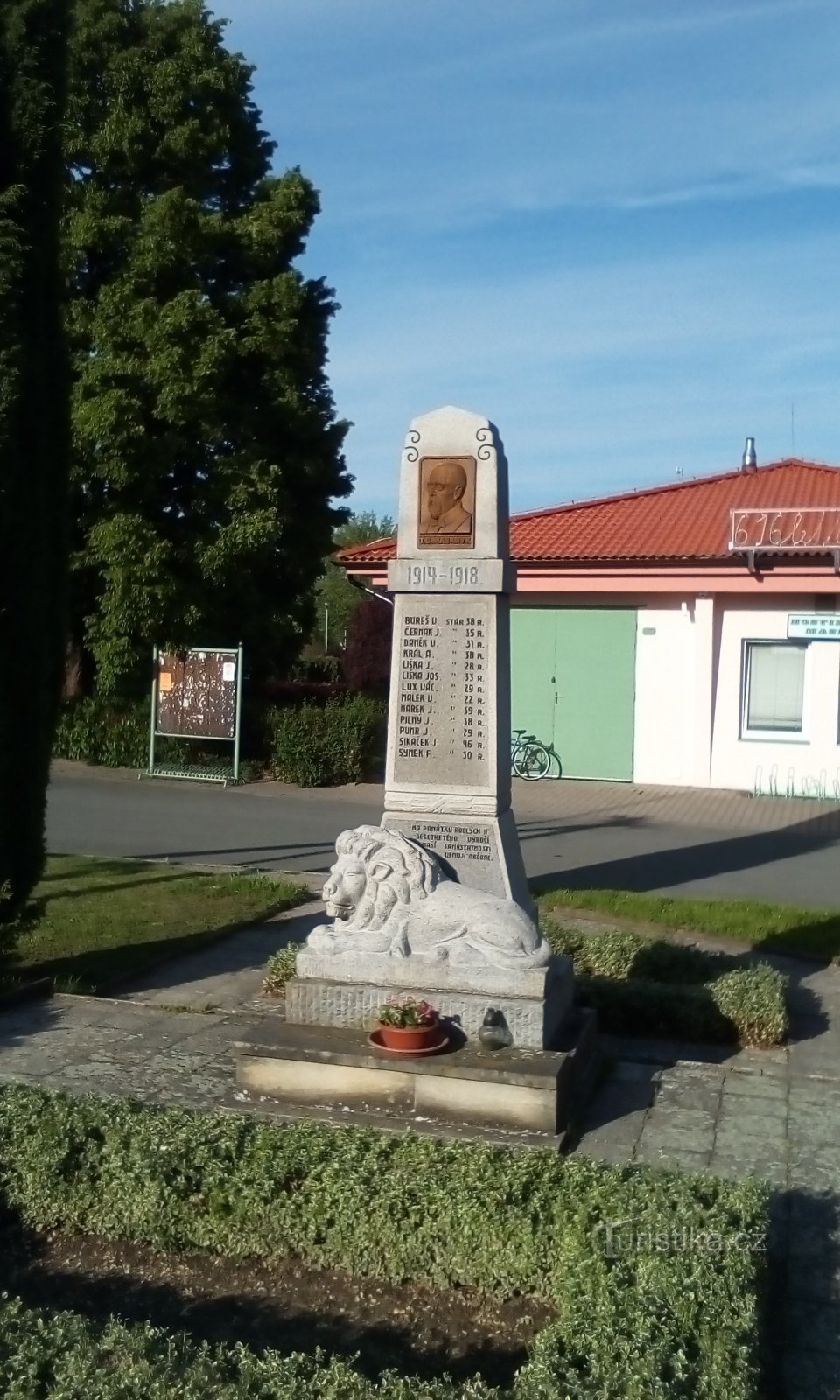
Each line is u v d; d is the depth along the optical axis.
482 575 6.75
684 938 10.18
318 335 23.97
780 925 10.39
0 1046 7.07
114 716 22.36
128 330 21.05
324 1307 4.49
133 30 22.61
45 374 8.13
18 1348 3.53
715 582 20.17
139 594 20.97
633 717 21.23
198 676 20.78
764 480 25.05
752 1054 7.28
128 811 17.47
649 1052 7.27
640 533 22.02
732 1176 5.51
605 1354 3.56
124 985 8.49
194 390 20.80
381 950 6.39
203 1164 4.89
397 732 6.91
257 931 10.33
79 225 21.39
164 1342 3.68
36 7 8.00
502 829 6.82
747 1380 3.60
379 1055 5.92
